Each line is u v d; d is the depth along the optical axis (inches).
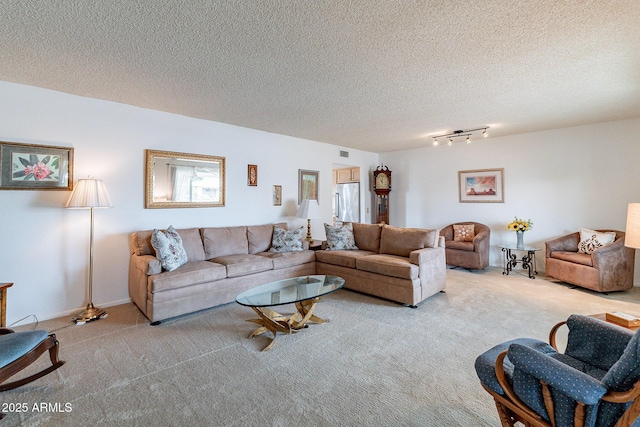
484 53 90.3
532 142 194.9
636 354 39.0
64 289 121.1
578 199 179.5
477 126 178.2
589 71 103.3
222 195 168.2
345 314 121.6
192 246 144.5
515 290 154.0
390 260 139.0
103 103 129.3
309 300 111.6
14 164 110.2
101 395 69.9
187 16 70.5
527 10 69.8
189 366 82.7
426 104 136.9
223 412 64.4
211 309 127.8
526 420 48.5
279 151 198.4
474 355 88.0
